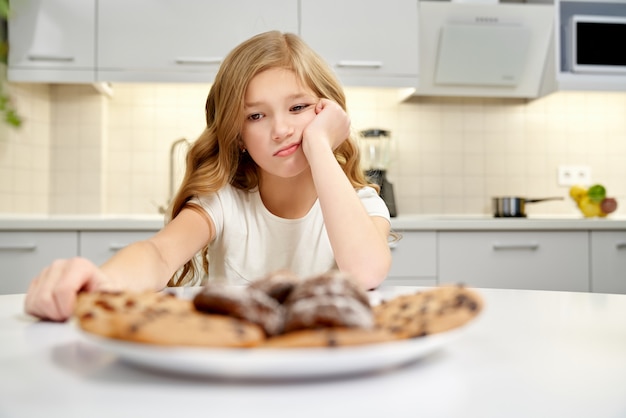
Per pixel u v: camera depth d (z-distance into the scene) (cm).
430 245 216
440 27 251
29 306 59
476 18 251
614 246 225
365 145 266
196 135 267
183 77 232
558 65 254
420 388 35
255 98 104
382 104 276
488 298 78
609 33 256
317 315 35
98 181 257
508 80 261
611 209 255
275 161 105
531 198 281
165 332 34
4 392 35
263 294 40
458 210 278
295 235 123
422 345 36
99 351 46
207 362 33
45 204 254
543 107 283
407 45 241
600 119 282
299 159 104
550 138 283
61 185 256
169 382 36
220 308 38
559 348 47
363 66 240
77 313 40
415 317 39
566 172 283
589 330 54
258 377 37
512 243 220
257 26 234
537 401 33
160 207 260
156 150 266
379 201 120
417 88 255
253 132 106
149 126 266
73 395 34
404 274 214
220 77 111
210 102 119
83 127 257
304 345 33
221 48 232
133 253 83
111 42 229
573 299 77
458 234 218
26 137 244
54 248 204
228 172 115
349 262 81
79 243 205
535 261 221
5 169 233
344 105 119
